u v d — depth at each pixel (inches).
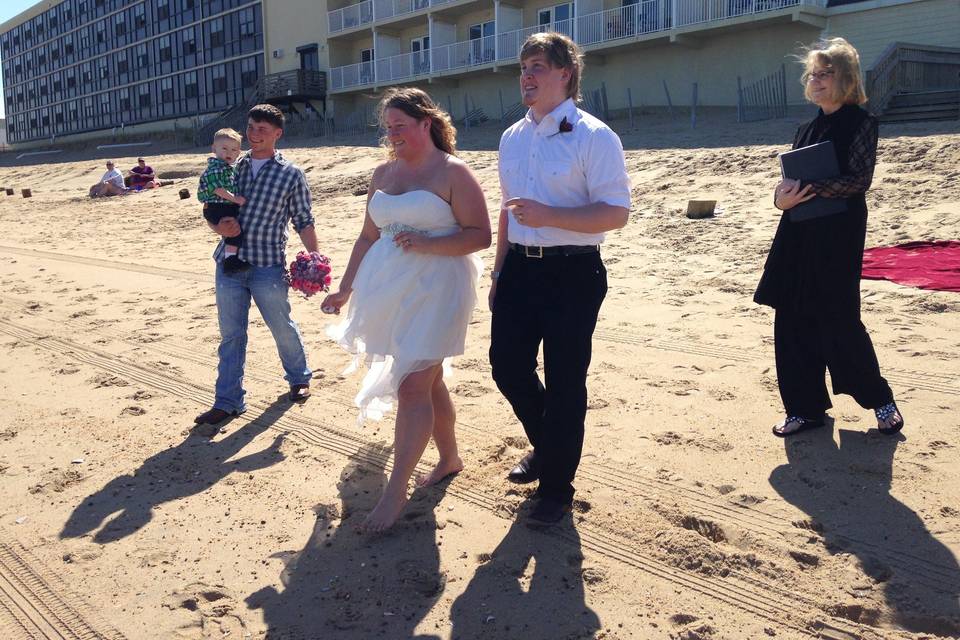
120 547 128.3
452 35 1288.1
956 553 115.0
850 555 116.4
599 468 148.9
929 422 159.0
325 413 185.9
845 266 144.8
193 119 1801.2
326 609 110.0
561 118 123.0
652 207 429.1
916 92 617.3
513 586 113.6
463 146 853.8
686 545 121.3
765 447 153.9
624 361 211.3
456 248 130.0
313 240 187.0
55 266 431.2
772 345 217.0
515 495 140.4
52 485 151.7
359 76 1411.2
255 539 129.8
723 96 943.0
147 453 166.6
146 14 2149.4
